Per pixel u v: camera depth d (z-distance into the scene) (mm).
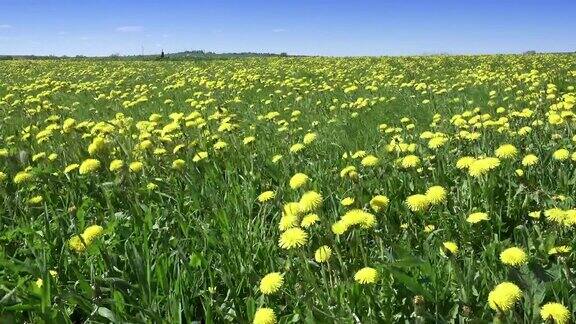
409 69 20141
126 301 2930
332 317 2451
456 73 17594
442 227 3611
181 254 3092
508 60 22969
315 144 6266
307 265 2822
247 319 2766
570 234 3355
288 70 21516
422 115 8445
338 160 5305
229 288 2881
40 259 3184
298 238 2838
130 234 3682
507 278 2670
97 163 4762
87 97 13906
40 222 4102
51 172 5309
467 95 10562
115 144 6297
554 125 5895
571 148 5082
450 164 4852
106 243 3592
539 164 4516
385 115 8641
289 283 2971
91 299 2850
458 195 3891
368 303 2654
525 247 3205
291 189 4336
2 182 4883
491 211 3652
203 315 2912
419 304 2371
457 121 5922
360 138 6465
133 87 16203
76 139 6613
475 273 2850
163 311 2859
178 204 4203
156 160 5641
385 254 3150
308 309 2486
